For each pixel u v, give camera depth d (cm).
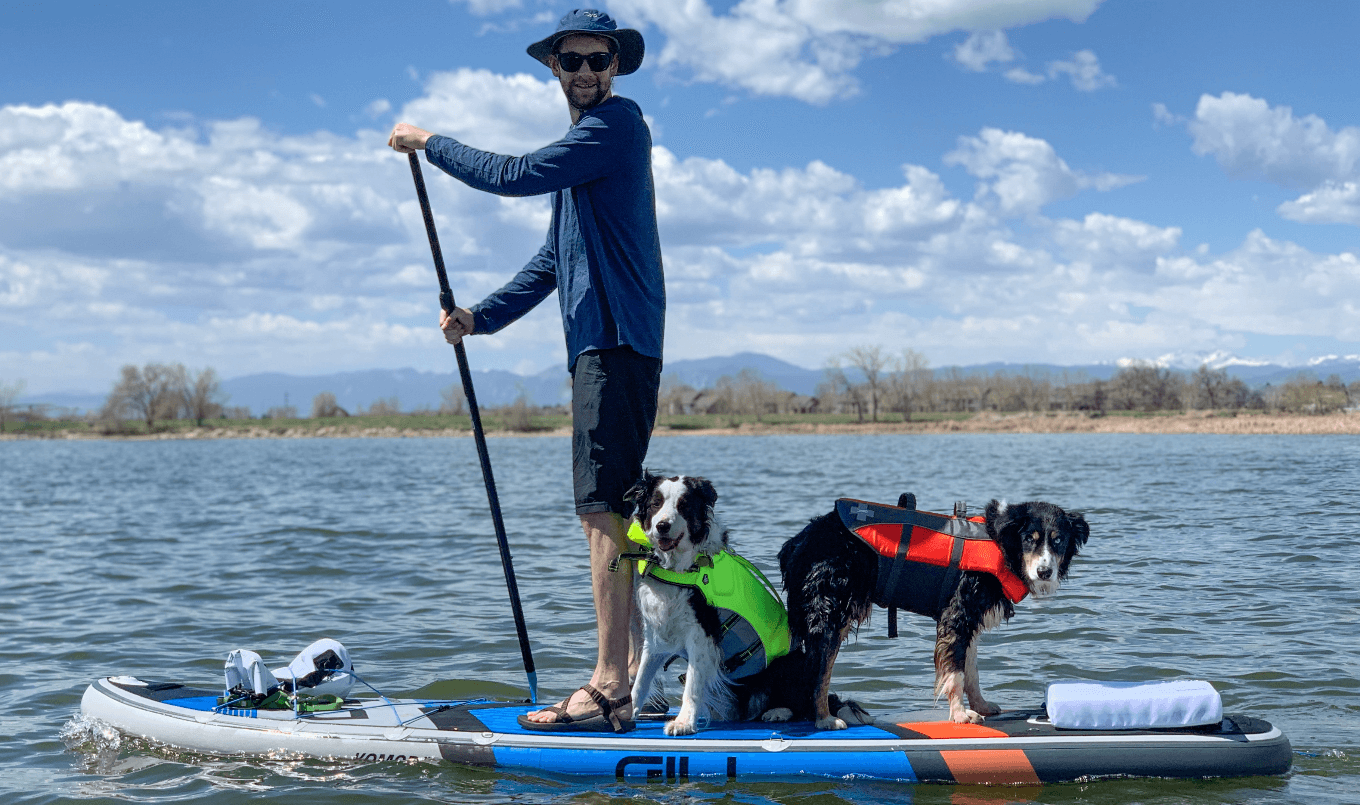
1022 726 492
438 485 2919
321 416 16088
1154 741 471
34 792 469
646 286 469
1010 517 494
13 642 820
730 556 489
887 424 10425
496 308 516
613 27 461
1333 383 10469
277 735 516
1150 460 3609
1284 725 553
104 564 1275
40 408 16300
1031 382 13462
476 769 488
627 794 455
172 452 7625
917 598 508
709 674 487
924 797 449
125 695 576
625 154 454
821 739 480
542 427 12306
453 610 934
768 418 12162
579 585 1061
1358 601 916
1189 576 1059
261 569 1210
